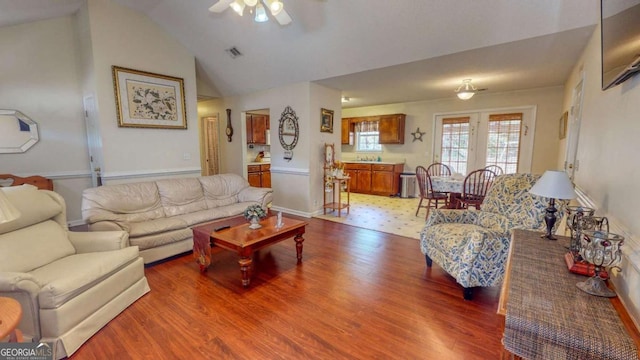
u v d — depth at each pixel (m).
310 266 3.03
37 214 2.23
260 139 7.25
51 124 4.15
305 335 1.93
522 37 2.80
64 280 1.81
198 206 3.91
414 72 4.09
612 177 1.73
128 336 1.94
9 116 3.84
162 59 4.31
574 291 1.17
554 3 2.43
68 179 4.35
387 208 5.76
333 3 3.11
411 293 2.47
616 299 1.11
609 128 1.85
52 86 4.12
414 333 1.95
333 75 4.32
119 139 3.92
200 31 4.19
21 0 3.10
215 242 2.77
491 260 2.28
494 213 2.71
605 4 1.60
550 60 3.45
